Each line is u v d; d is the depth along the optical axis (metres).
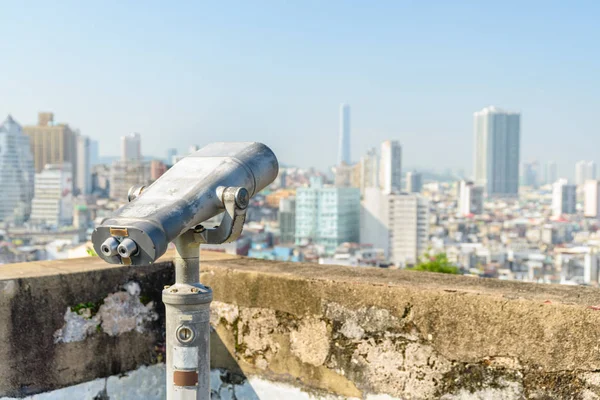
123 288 2.81
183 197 1.84
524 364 2.13
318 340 2.61
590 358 2.01
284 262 3.08
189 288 2.01
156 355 2.95
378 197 142.38
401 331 2.40
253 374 2.82
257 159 2.15
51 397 2.57
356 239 150.25
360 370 2.51
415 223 141.12
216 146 2.24
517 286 2.38
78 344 2.66
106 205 164.00
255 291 2.78
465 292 2.26
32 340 2.51
